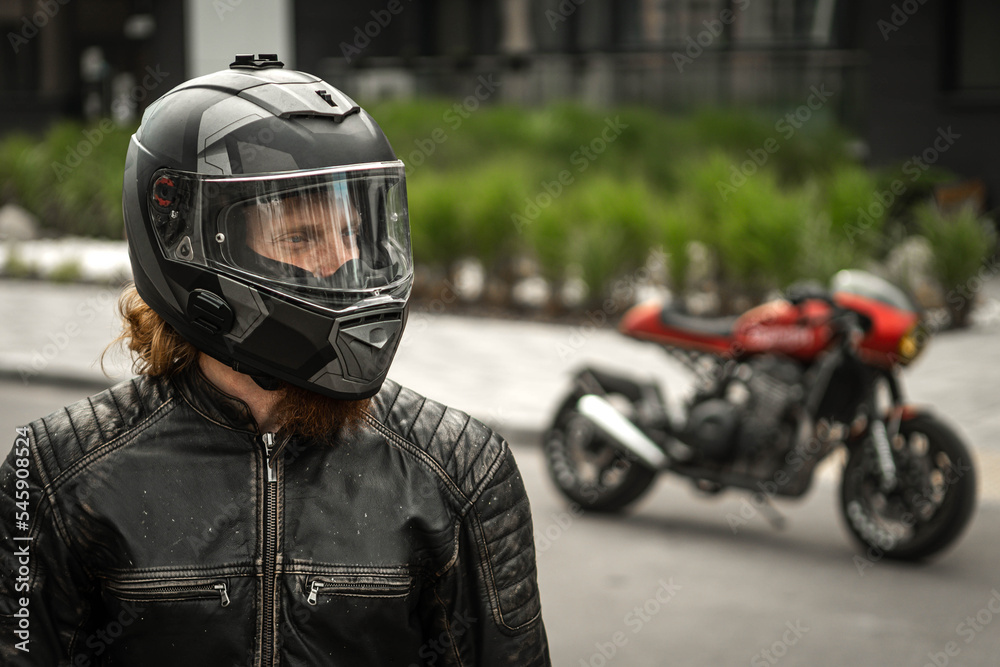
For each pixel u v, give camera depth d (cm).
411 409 154
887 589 480
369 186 143
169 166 141
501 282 1188
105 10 2534
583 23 1955
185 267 141
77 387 888
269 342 141
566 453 595
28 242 1645
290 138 138
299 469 146
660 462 555
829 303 515
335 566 143
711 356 565
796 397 526
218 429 145
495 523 152
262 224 140
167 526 140
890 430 510
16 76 2439
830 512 589
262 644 141
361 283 143
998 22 1459
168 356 147
